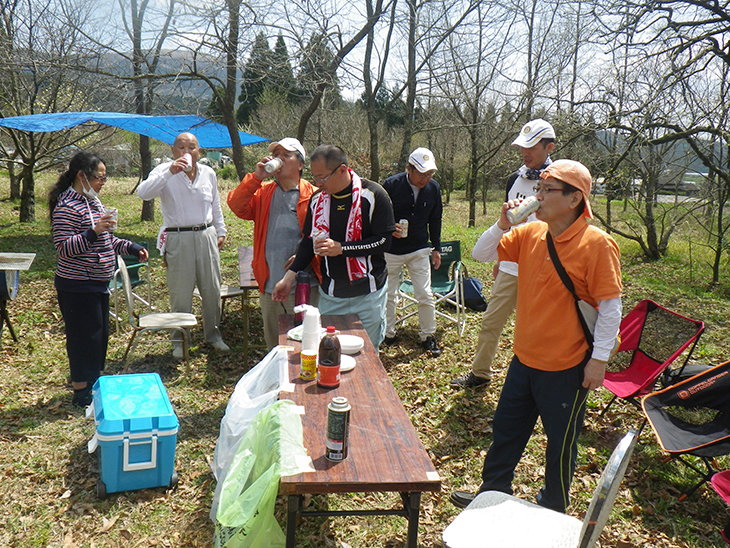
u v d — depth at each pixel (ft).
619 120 30.48
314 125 81.56
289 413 8.06
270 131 85.76
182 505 10.48
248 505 7.34
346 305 12.27
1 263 15.83
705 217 36.86
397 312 22.84
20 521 9.90
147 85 33.40
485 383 15.87
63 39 35.55
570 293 8.42
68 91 46.32
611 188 41.29
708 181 32.37
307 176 73.72
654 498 10.89
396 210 17.84
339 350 9.21
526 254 8.99
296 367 9.94
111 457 10.41
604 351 8.18
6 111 45.62
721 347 20.12
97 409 11.01
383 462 7.26
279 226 14.48
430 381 16.38
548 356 8.64
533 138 13.37
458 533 7.04
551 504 9.07
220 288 19.20
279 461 7.18
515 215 8.38
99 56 32.91
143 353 18.10
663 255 38.91
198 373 16.65
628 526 10.06
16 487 10.87
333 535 9.66
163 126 32.22
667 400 11.46
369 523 9.98
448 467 11.96
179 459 11.98
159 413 10.73
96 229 12.96
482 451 12.59
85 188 13.34
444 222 62.90
